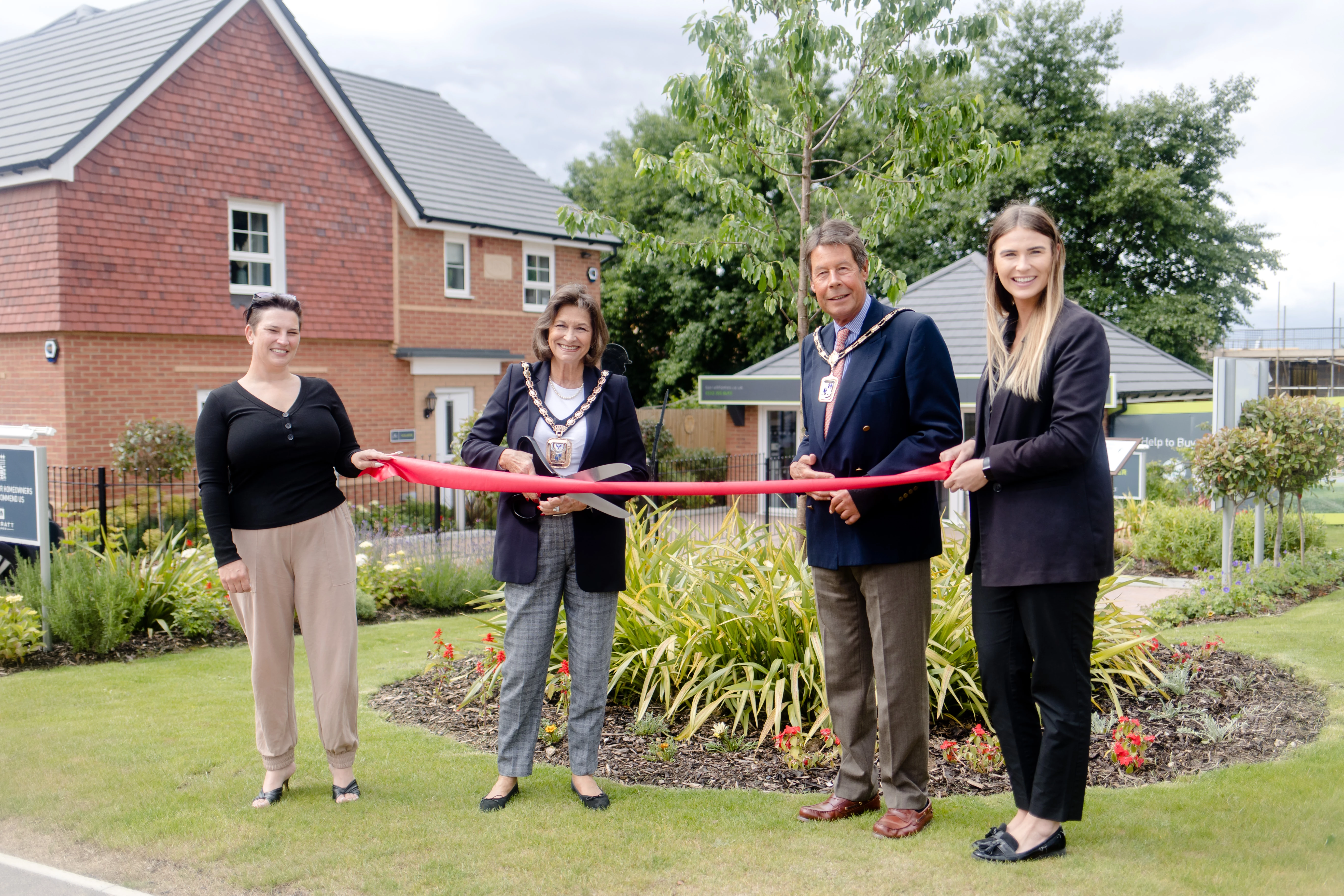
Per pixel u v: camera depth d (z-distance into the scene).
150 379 14.71
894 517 3.27
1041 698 3.03
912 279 27.75
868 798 3.55
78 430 13.91
